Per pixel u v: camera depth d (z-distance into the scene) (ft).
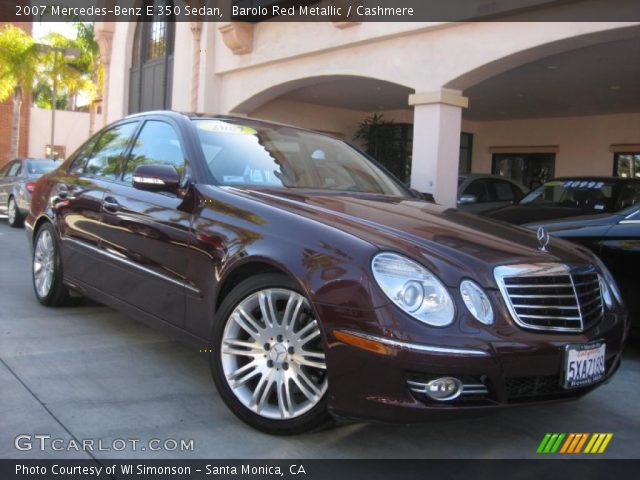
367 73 35.27
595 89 42.32
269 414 10.24
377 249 9.39
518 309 9.43
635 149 50.01
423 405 8.79
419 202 13.64
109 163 16.03
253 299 10.50
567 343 9.56
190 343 11.98
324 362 9.63
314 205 11.33
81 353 14.28
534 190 29.63
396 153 57.47
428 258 9.40
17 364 13.37
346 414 9.21
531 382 9.45
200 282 11.59
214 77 47.37
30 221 18.92
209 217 11.69
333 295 9.26
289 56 40.06
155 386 12.46
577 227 16.72
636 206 16.49
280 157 14.16
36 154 120.88
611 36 25.58
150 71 57.00
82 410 11.18
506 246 10.42
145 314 13.25
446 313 8.95
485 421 11.58
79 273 16.03
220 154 13.25
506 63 29.14
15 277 22.90
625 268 15.51
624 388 13.83
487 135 60.70
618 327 11.01
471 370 8.80
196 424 10.77
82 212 15.76
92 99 99.86
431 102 31.48
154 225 12.85
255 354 10.46
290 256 9.95
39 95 123.44
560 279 10.07
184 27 50.21
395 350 8.73
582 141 53.62
